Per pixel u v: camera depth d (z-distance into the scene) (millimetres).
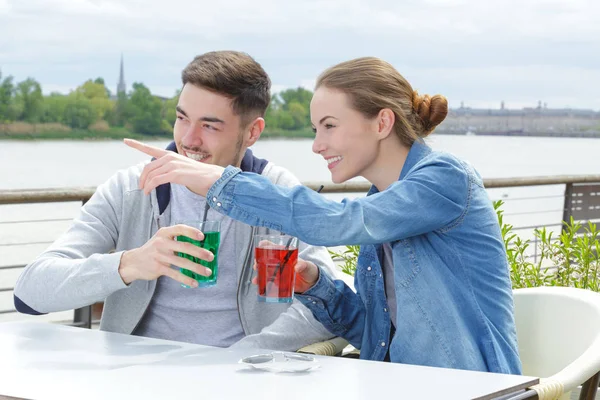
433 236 1826
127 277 1770
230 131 2115
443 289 1789
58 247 2051
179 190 2205
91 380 1378
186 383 1364
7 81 69125
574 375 1563
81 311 3443
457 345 1754
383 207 1730
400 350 1803
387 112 1882
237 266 2154
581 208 5340
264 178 1722
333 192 4289
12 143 46531
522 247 3406
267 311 2174
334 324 2025
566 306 1953
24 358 1535
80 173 44031
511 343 1820
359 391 1327
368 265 1991
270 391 1320
